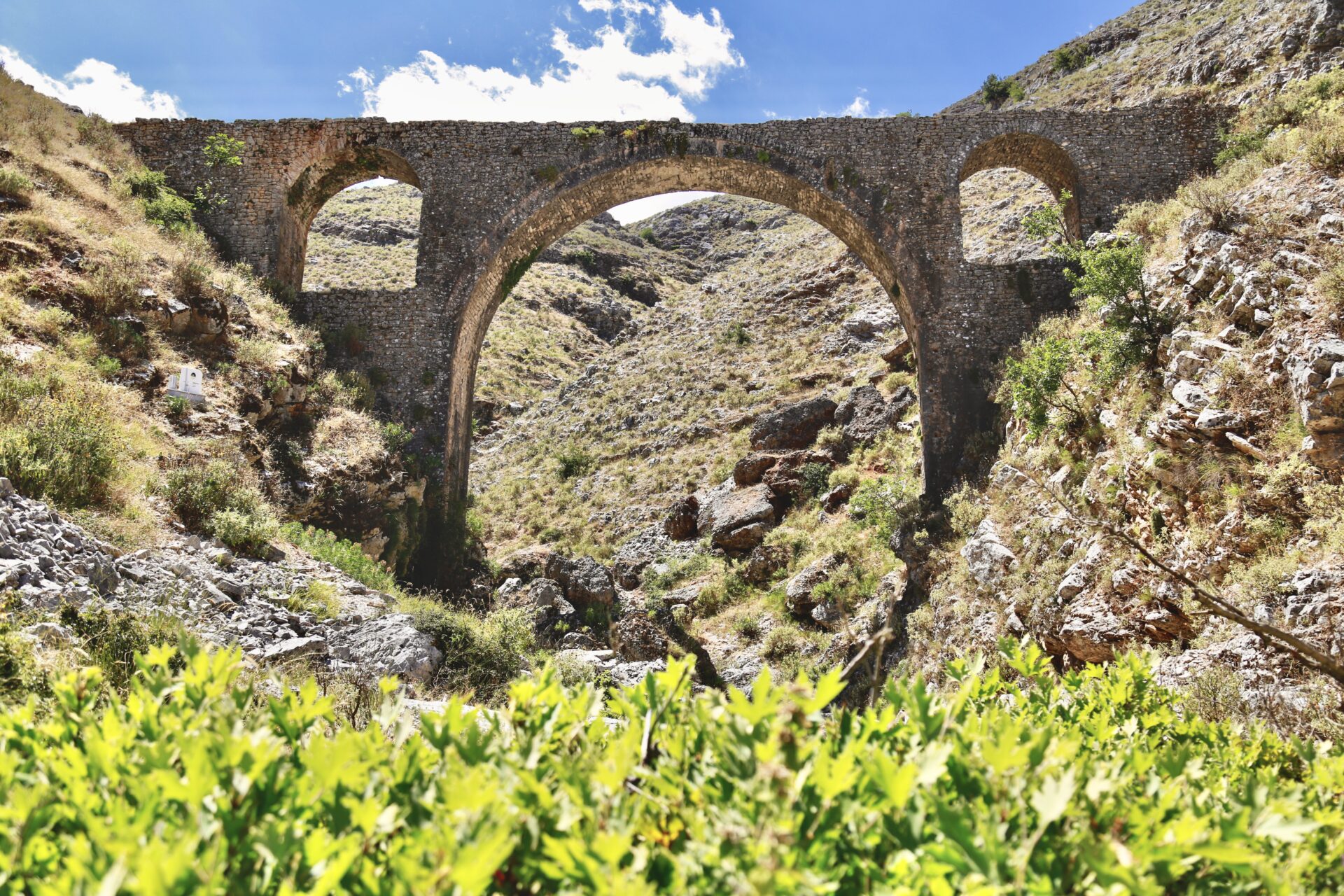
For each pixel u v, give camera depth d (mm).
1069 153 23500
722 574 27375
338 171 25203
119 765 2014
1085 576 13680
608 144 23906
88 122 23656
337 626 11773
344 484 19203
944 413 22281
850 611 22141
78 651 7055
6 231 16641
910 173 23547
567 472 39688
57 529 9492
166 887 1309
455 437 23625
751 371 43156
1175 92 31719
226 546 12859
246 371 18594
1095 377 16344
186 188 24125
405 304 23344
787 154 23766
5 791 1934
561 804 1852
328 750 1909
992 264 23016
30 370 13609
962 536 19125
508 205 23719
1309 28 25047
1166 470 12781
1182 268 15359
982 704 3410
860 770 1934
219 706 2289
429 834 1611
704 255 96438
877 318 41375
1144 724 3371
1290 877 1980
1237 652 9852
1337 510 10133
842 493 27703
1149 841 1697
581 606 21938
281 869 1560
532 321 68500
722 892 1558
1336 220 13031
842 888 1733
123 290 17188
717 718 2211
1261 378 12273
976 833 1698
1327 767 2820
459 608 20500
